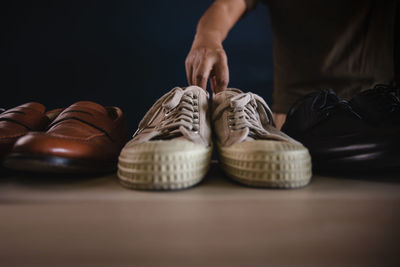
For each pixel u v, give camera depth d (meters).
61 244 0.28
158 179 0.41
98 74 1.76
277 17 1.04
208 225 0.32
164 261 0.25
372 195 0.42
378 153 0.46
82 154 0.47
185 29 1.76
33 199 0.40
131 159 0.43
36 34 1.70
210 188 0.45
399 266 0.24
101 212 0.35
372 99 0.56
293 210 0.36
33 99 1.74
